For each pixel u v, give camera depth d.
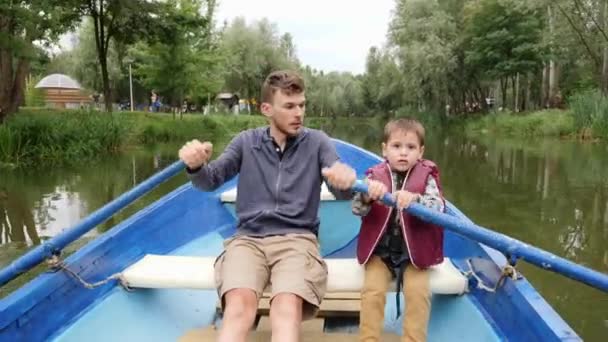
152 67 21.89
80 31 36.53
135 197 2.04
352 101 59.66
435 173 2.06
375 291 1.90
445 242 2.65
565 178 8.98
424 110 34.16
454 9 30.56
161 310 2.21
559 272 1.66
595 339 3.04
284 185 2.03
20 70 14.44
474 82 31.62
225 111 35.16
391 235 1.94
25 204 6.80
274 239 1.95
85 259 2.06
